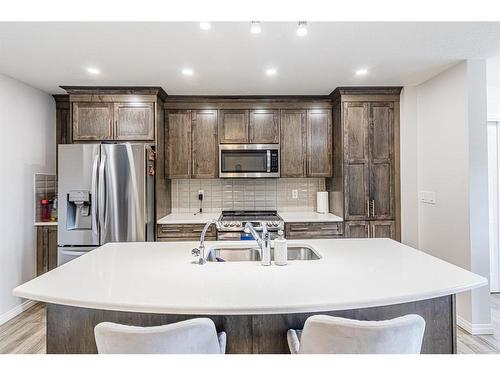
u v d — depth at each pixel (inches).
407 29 88.7
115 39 93.4
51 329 57.4
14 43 95.8
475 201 111.4
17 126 130.4
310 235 144.9
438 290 52.6
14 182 128.5
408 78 133.0
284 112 157.3
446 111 123.6
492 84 142.7
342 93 145.4
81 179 127.7
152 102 141.6
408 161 144.2
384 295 50.1
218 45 98.3
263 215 159.3
